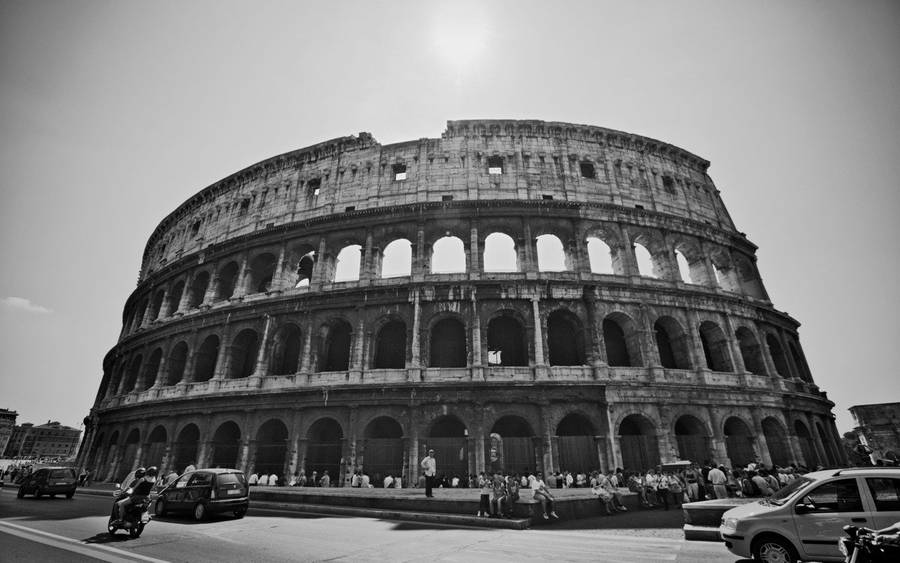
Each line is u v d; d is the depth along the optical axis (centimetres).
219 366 4884
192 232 6488
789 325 5562
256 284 5544
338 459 4334
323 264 4972
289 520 2481
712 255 5472
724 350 4734
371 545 1777
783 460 4438
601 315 4412
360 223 5006
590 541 1867
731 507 1942
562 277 4584
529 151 5334
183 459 4831
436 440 3947
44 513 2720
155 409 5050
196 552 1636
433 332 4569
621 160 5478
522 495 2727
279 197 5750
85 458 6128
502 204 4831
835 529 1352
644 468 3922
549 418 3950
